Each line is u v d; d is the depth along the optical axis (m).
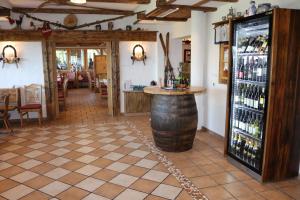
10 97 5.97
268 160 3.04
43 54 6.31
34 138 4.94
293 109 3.03
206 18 5.04
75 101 9.47
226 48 4.53
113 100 6.96
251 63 3.33
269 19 2.82
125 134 5.16
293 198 2.78
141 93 6.95
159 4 4.36
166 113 3.96
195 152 4.12
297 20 2.85
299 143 3.16
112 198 2.80
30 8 6.07
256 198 2.78
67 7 6.16
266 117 2.96
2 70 6.20
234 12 4.21
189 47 7.60
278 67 2.87
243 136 3.60
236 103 3.67
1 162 3.78
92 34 6.57
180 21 6.18
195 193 2.88
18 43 6.20
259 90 3.22
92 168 3.55
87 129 5.56
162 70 7.11
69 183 3.14
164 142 4.10
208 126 5.28
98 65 11.97
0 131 5.45
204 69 5.24
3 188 3.04
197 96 5.27
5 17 5.62
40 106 5.97
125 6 6.07
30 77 6.38
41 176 3.33
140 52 7.03
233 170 3.46
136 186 3.05
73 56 14.09
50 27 6.32
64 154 4.08
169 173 3.38
